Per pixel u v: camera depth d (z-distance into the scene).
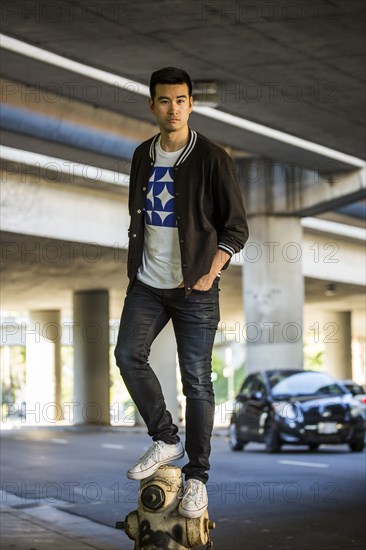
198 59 19.56
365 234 47.50
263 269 37.81
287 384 26.56
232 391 88.44
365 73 20.59
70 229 32.47
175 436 5.56
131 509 14.93
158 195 5.48
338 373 65.75
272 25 17.27
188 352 5.50
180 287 5.46
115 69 20.20
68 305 56.09
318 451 26.23
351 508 14.52
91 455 25.73
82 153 27.81
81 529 13.13
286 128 25.92
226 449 28.19
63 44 18.42
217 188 5.46
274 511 14.35
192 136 5.52
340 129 26.08
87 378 47.94
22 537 12.34
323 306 62.78
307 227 43.88
